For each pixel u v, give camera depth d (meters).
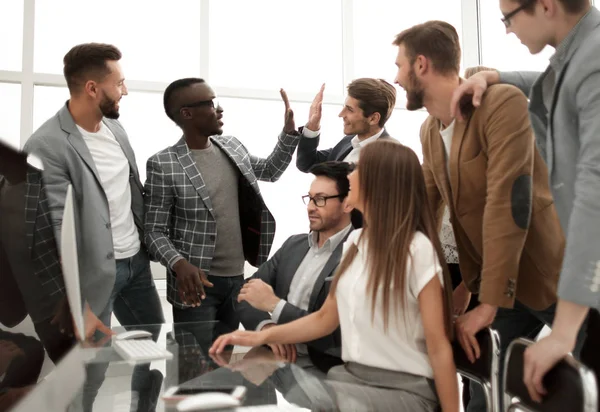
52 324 1.49
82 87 2.39
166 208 2.57
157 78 3.80
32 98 3.54
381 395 1.21
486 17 4.40
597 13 1.30
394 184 1.45
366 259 1.48
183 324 2.15
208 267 2.55
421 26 1.72
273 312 1.93
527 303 1.72
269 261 2.27
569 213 1.37
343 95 4.14
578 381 1.04
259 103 3.98
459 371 1.51
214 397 1.13
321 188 2.04
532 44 1.40
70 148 2.33
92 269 2.30
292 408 1.09
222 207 2.64
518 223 1.50
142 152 3.75
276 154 2.91
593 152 1.16
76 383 1.29
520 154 1.52
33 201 1.61
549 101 1.45
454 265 2.20
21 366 1.23
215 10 3.92
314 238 2.15
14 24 3.52
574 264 1.13
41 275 1.55
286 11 4.07
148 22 3.79
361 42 4.21
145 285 2.64
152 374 1.36
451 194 1.75
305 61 4.11
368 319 1.46
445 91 1.70
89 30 3.68
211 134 2.62
